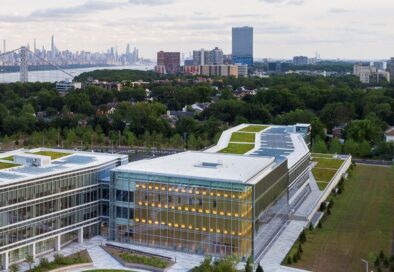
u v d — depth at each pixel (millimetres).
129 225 144000
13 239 126062
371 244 142500
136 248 139875
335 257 132625
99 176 150375
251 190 129375
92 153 168125
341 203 186250
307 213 170250
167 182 138000
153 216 140750
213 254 134125
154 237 141125
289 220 164500
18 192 126500
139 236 143125
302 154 192250
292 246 141125
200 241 135375
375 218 167500
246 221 130500
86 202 146125
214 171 141250
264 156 174000
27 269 124062
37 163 146250
